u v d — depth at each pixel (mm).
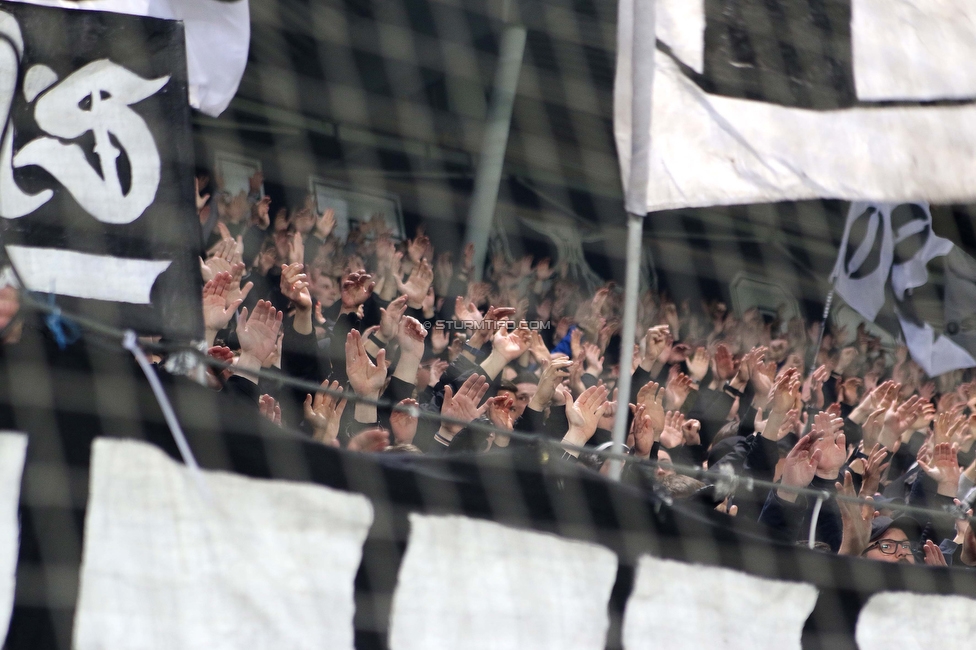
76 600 6828
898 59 10539
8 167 7309
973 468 13109
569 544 8188
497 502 8008
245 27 12320
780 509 10984
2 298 6684
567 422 11609
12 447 6781
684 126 9750
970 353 18875
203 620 7070
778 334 20094
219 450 7219
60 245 7301
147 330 7348
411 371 11453
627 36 9734
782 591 8938
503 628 7898
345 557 7500
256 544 7258
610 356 15734
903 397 20109
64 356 6938
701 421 14750
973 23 10961
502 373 13000
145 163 7559
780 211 24828
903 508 10219
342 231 19875
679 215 23828
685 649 8508
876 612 9320
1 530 6734
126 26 7707
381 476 7680
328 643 7387
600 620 8234
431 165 22156
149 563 6996
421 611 7676
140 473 7031
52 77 7512
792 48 10172
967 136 10664
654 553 8477
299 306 11688
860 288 17422
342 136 21094
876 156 10312
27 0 9789
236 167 19375
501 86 19969
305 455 7461
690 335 18375
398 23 21406
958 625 9641
